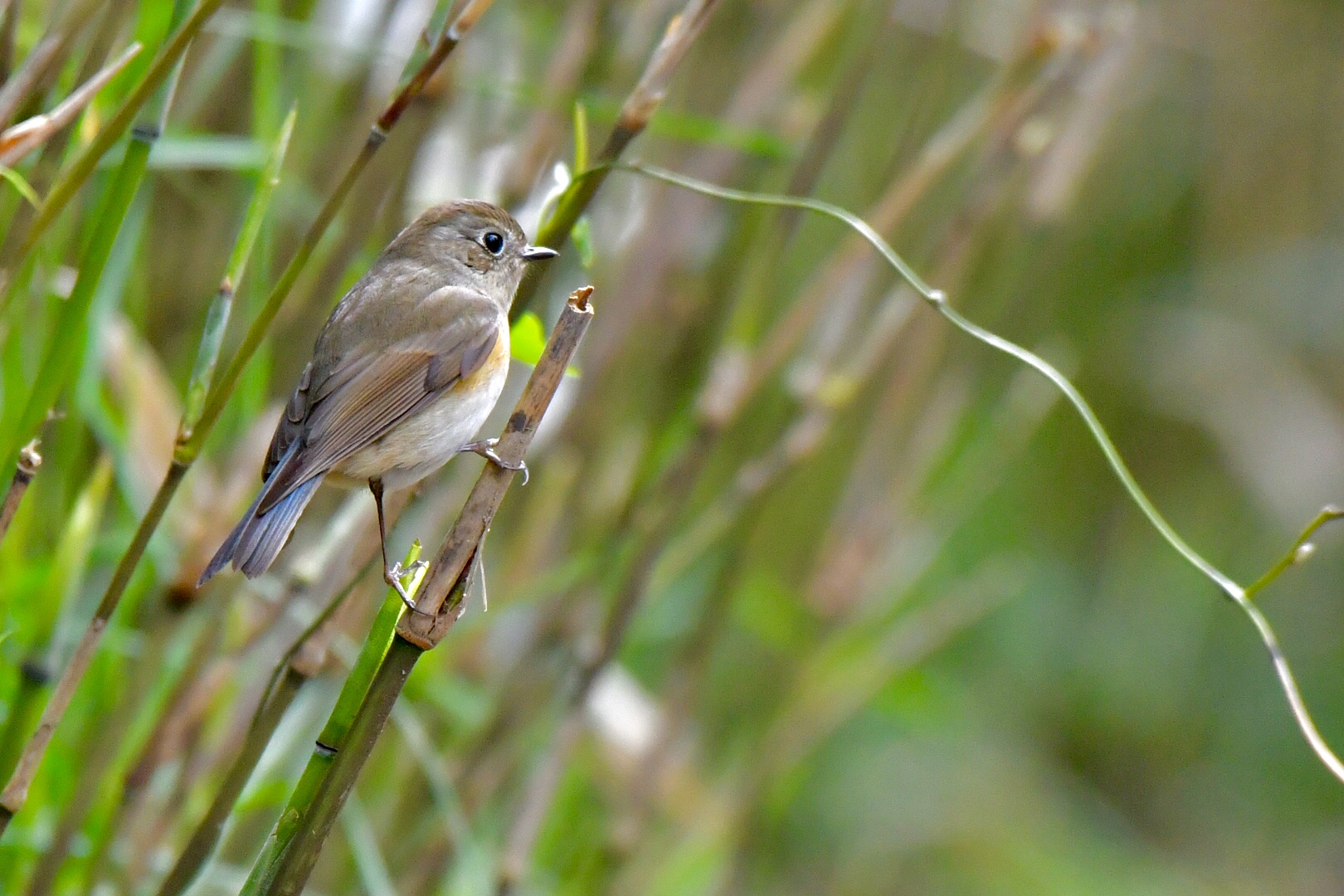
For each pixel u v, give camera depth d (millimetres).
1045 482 15531
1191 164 15477
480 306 7348
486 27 8586
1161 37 13711
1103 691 14703
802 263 11664
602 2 7629
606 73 8078
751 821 9852
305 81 8219
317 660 5598
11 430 5977
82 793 6164
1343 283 15383
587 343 8656
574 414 8648
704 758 10523
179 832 7062
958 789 13375
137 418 7516
